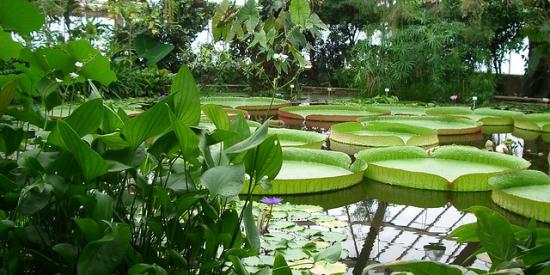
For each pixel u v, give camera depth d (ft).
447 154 13.79
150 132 4.08
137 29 32.65
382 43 33.17
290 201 10.68
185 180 4.35
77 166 4.17
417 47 32.04
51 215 4.29
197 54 33.88
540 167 14.87
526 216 9.60
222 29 9.01
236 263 3.96
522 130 21.86
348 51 38.09
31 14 4.86
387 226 9.23
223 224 4.42
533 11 30.58
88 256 3.68
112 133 4.14
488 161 13.29
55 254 4.17
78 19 28.71
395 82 32.73
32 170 4.11
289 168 12.48
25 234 3.99
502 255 3.49
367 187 11.73
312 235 8.20
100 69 4.91
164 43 33.58
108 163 3.99
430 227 9.17
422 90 32.89
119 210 4.42
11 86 4.37
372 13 36.55
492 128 22.27
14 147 4.74
